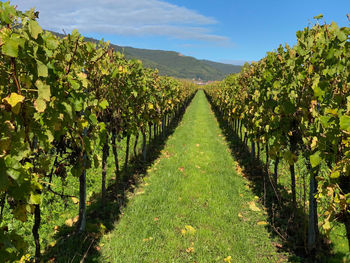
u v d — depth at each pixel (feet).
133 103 22.26
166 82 41.57
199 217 16.25
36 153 8.57
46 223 14.70
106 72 15.30
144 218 15.81
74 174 10.66
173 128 50.24
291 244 13.29
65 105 8.42
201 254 12.74
